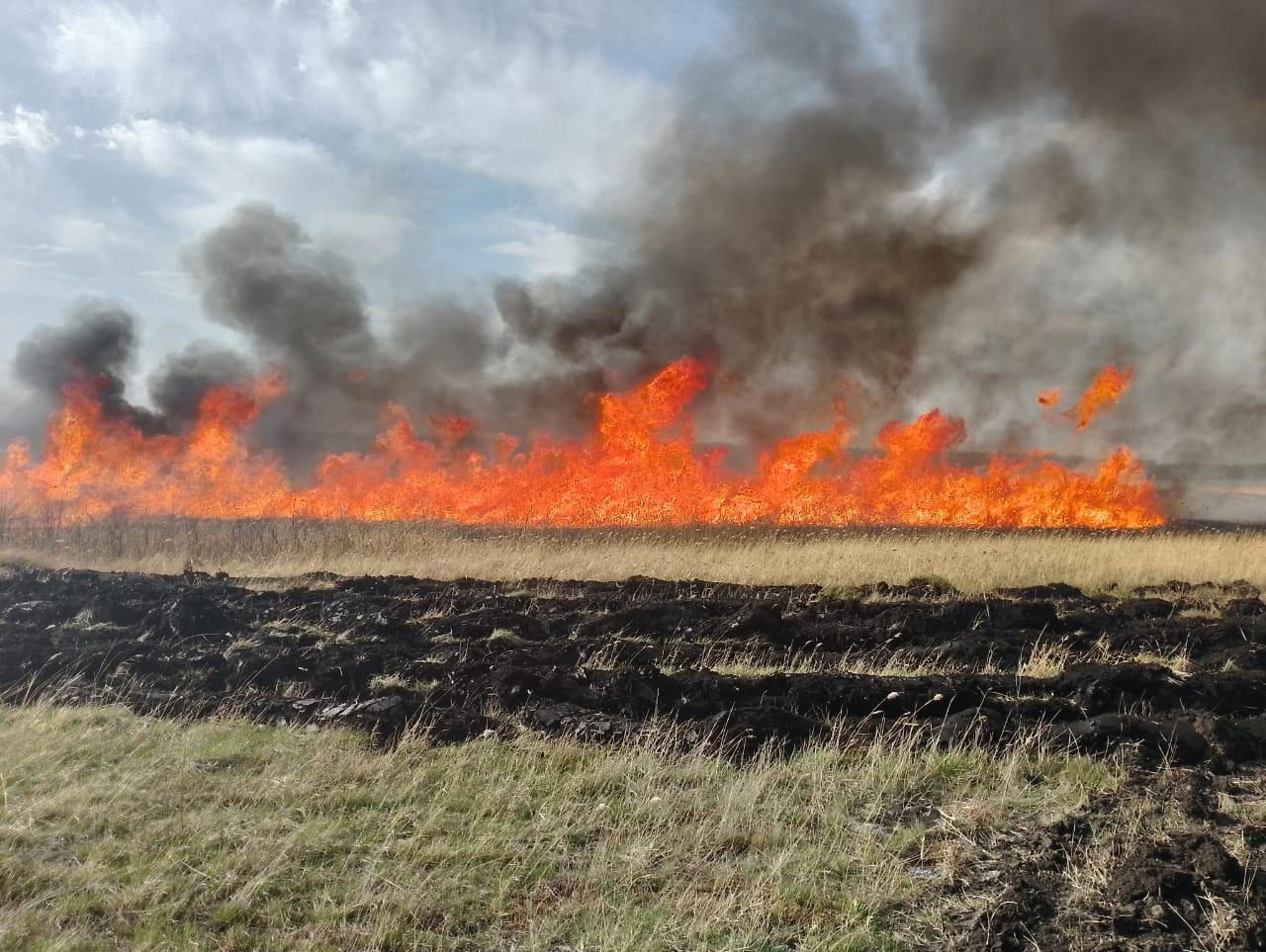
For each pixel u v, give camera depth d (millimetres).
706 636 11820
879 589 15336
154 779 6727
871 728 7785
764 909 4930
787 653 11016
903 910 5016
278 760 7148
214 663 9820
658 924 4773
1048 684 8883
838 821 6062
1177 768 6875
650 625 12391
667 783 6730
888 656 10773
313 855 5578
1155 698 8555
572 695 8625
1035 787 6691
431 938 4715
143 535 22000
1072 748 7332
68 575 15102
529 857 5574
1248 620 11742
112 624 12062
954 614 12336
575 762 7109
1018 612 12266
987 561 17953
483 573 17766
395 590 15523
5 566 17578
